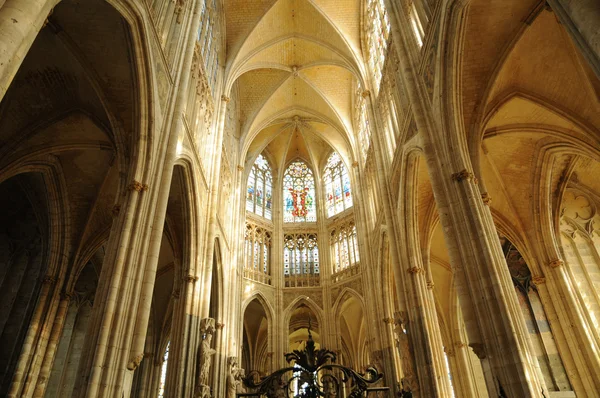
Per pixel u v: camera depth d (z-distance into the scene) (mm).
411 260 19625
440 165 14367
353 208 32562
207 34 24109
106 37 13812
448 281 28281
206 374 17484
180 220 21344
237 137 33281
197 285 19406
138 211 12641
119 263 11578
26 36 6652
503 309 11156
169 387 16969
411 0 18266
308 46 31391
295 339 42219
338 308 32219
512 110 18391
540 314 23422
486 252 12078
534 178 21312
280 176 39250
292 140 39969
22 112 16359
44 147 17750
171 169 14516
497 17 14641
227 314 25578
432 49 15312
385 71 22844
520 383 10266
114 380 10336
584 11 6621
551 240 21531
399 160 20297
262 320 36812
